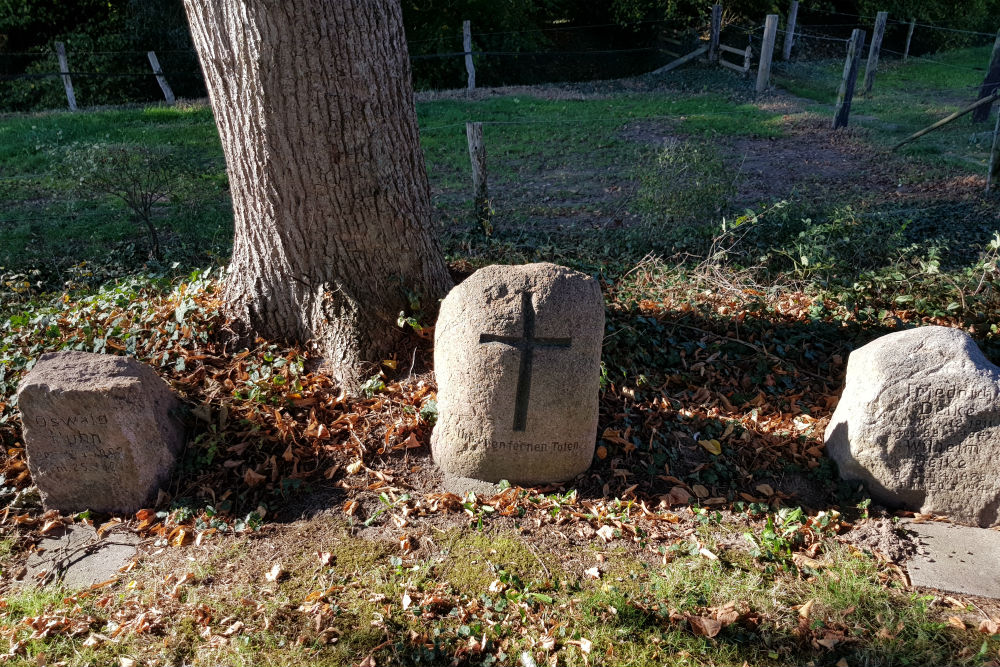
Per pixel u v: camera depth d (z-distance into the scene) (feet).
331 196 16.47
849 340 19.80
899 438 13.98
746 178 35.96
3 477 14.80
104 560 13.12
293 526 13.71
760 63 57.06
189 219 31.14
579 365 13.96
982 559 12.96
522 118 50.42
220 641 11.24
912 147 39.91
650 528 13.60
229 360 17.63
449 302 14.57
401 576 12.44
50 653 11.10
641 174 29.66
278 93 15.42
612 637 11.30
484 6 68.54
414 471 14.92
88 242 30.42
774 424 16.69
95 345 17.43
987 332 19.58
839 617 11.62
